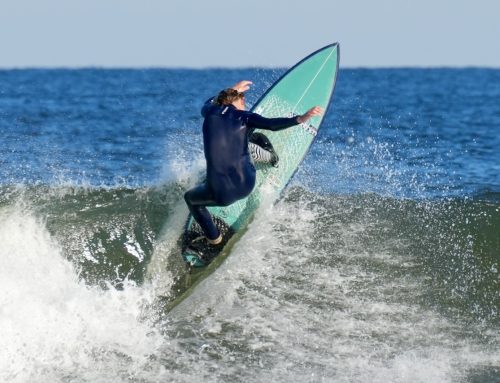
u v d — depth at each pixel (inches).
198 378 998.4
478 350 1088.2
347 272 1300.4
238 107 1162.0
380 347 1093.1
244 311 1194.0
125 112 4345.5
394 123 3759.8
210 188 1149.1
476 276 1306.6
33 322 1063.6
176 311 1178.6
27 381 977.5
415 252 1366.9
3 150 2615.7
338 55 1470.2
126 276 1290.6
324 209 1524.4
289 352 1077.8
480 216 1509.6
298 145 1389.0
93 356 1040.8
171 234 1294.3
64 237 1373.0
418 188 1883.6
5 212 1437.0
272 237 1370.6
